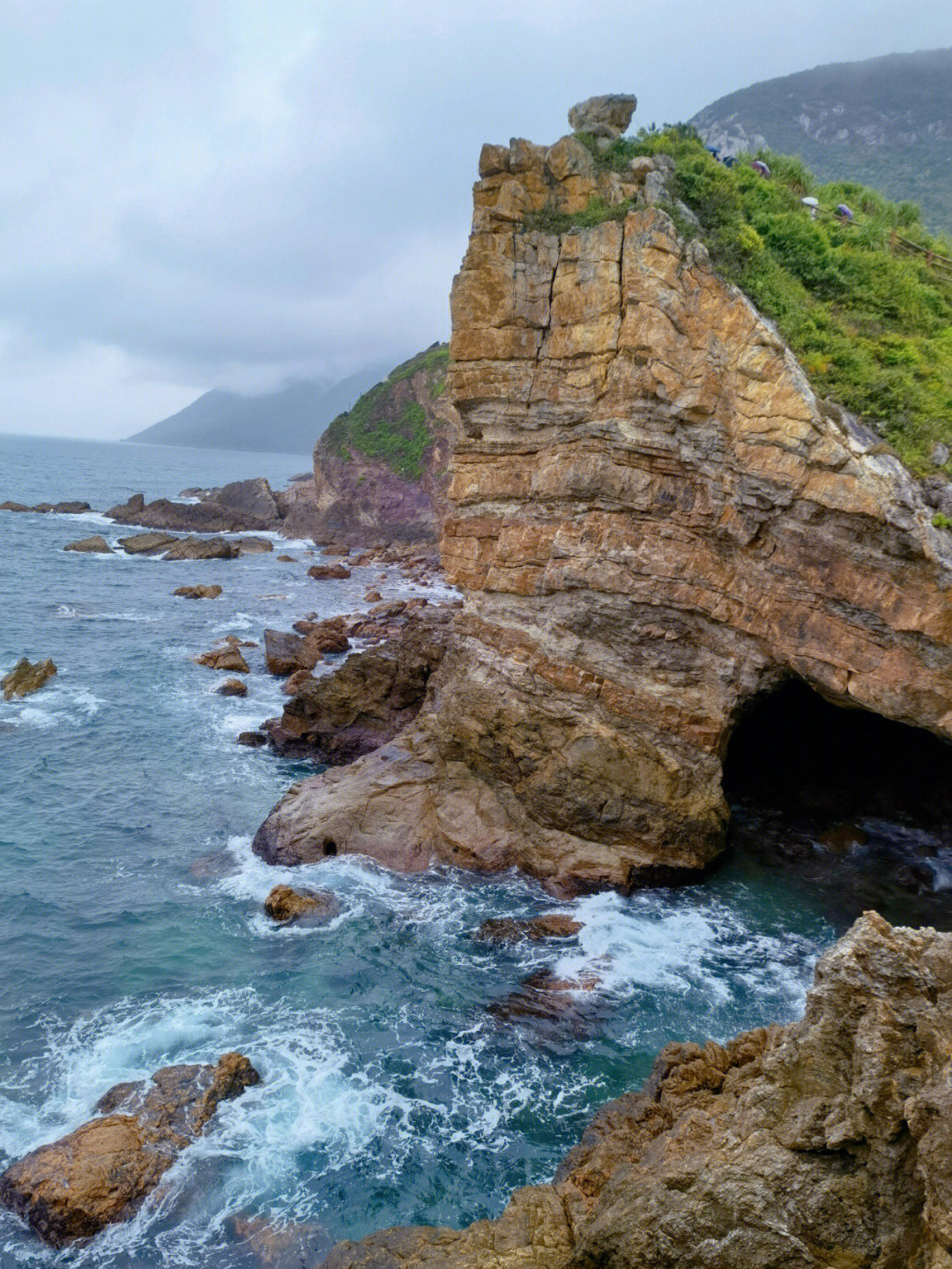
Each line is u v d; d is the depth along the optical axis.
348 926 18.95
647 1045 15.39
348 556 81.50
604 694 20.84
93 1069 14.72
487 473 22.70
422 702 29.89
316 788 23.84
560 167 20.80
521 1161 13.02
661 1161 9.88
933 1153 7.34
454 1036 15.66
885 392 18.08
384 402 92.12
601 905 19.58
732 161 24.19
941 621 15.62
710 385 18.28
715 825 20.25
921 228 29.27
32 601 52.94
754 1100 9.60
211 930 19.05
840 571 16.92
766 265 19.94
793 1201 8.48
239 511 100.81
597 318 19.77
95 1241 11.69
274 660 40.59
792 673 19.27
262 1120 13.64
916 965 8.51
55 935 18.78
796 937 18.59
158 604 55.31
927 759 22.98
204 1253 11.59
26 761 28.38
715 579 19.34
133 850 22.89
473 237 21.14
